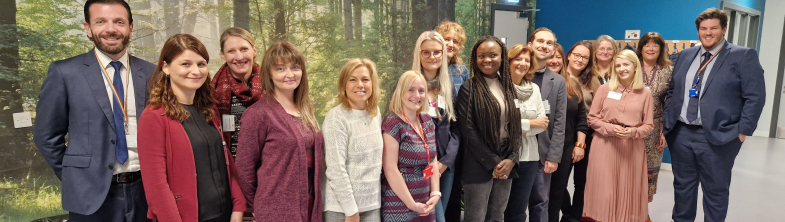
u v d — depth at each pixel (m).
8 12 2.83
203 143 1.68
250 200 1.78
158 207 1.55
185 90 1.67
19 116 2.95
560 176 2.97
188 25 3.54
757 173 5.17
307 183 1.76
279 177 1.71
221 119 2.07
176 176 1.60
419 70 2.38
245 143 1.71
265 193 1.71
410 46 5.52
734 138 2.80
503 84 2.42
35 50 2.95
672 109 3.11
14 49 2.87
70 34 3.06
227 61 2.13
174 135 1.59
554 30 6.19
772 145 7.04
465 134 2.37
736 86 2.79
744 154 6.31
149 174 1.55
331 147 1.84
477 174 2.38
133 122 1.92
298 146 1.72
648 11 5.25
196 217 1.64
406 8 5.37
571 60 3.29
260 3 4.05
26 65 2.93
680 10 5.00
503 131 2.40
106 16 1.81
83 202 1.82
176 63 1.60
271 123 1.71
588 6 5.80
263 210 1.72
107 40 1.82
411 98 1.98
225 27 3.80
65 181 1.83
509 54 2.55
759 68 2.72
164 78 1.62
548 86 2.73
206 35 3.68
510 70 2.56
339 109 1.88
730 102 2.82
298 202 1.73
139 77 1.96
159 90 1.60
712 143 2.86
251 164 1.73
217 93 2.10
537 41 2.71
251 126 1.71
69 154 1.82
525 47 2.50
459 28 2.96
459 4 5.80
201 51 1.67
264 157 1.73
